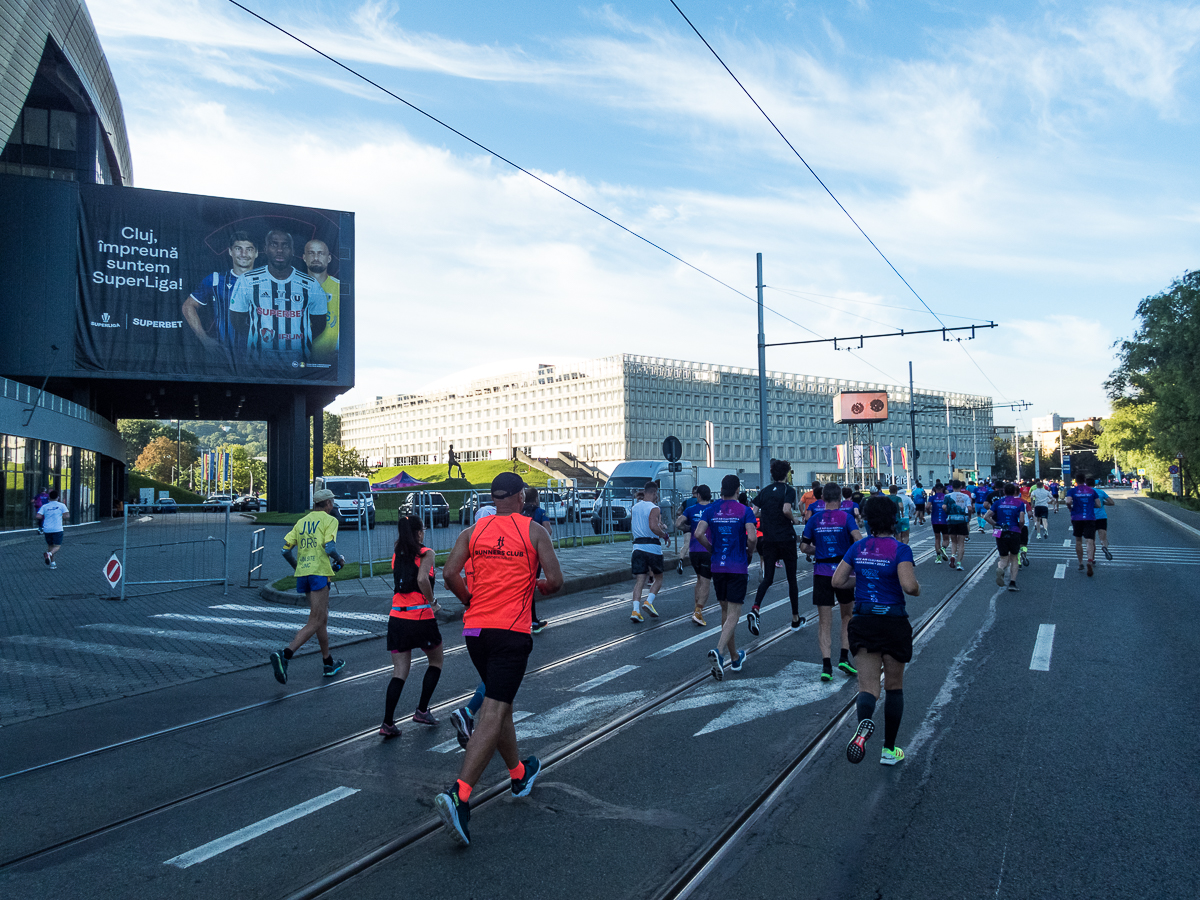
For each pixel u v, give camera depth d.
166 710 6.81
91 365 36.97
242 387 46.06
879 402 62.19
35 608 12.22
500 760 5.38
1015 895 3.50
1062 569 16.09
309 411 54.12
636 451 89.38
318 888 3.63
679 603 12.59
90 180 45.00
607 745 5.60
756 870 3.76
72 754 5.67
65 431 36.00
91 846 4.16
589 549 21.05
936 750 5.41
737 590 7.60
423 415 118.94
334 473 102.44
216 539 14.80
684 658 8.40
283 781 5.05
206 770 5.29
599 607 12.34
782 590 13.87
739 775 4.97
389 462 125.62
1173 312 39.88
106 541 27.33
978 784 4.79
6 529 29.62
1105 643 8.78
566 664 8.28
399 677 5.93
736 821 4.28
